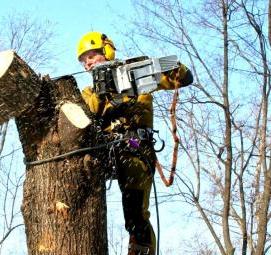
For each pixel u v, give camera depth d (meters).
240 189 11.02
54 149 3.83
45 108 3.85
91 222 3.83
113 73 4.13
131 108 4.44
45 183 3.80
